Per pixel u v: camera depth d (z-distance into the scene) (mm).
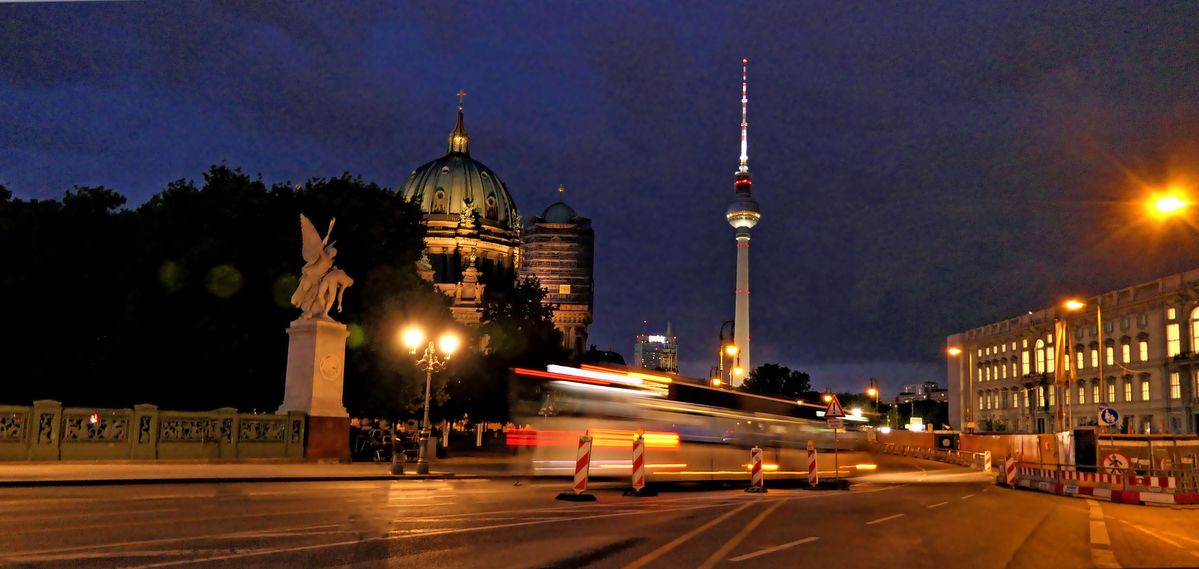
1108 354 98500
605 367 31016
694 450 31828
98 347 45594
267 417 35188
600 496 23953
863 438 49312
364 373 49406
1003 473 40938
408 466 37094
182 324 44719
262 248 47344
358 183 54562
